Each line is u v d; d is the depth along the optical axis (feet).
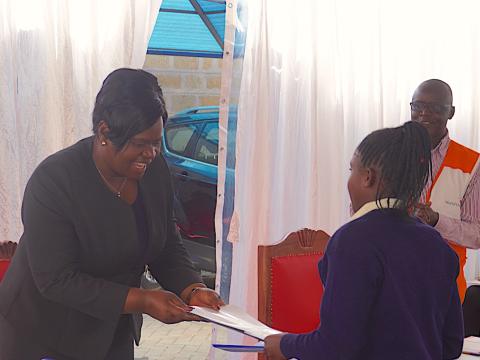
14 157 12.50
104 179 6.35
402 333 5.37
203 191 23.76
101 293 6.14
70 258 6.20
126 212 6.41
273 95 13.92
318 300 9.35
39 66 12.56
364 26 14.30
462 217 10.11
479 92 14.65
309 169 14.15
